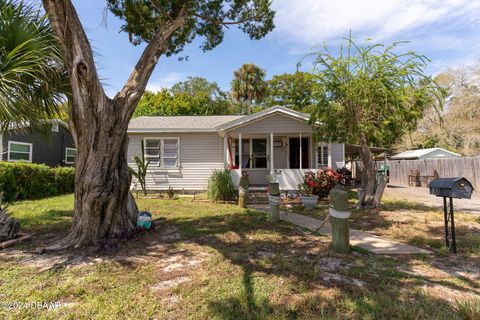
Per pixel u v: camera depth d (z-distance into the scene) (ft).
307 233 16.44
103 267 10.78
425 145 78.18
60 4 12.19
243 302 8.27
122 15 20.42
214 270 10.61
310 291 8.93
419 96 22.58
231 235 15.78
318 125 27.43
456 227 17.93
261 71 81.87
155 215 21.83
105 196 13.35
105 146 13.44
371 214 22.72
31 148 47.24
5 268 10.52
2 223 13.55
